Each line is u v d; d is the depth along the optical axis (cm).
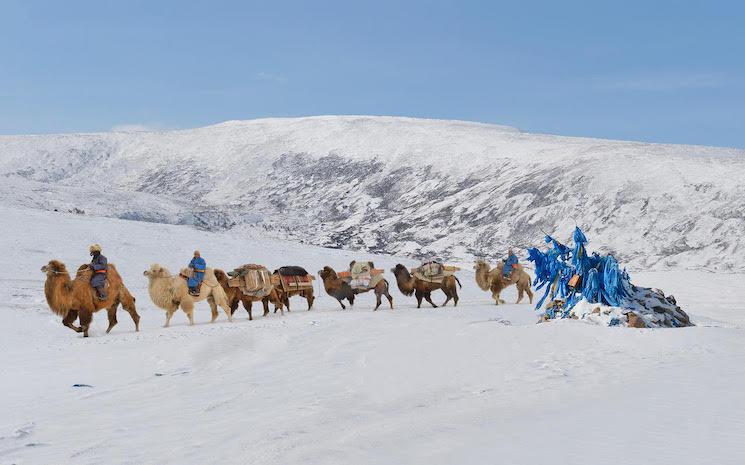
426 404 824
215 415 822
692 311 2733
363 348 1257
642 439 527
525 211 10862
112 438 714
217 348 1336
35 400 972
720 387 752
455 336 1331
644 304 1638
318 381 1008
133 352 1383
